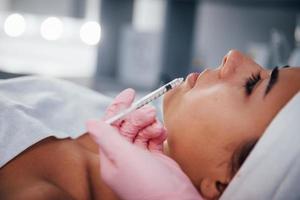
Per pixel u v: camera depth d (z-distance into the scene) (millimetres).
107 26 2078
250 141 573
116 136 495
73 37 2148
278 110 573
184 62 1949
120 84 1939
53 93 796
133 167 484
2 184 562
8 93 737
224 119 588
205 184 615
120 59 2072
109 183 497
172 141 628
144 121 527
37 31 2119
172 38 1916
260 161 541
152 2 2168
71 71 2041
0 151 592
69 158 641
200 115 605
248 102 590
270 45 1714
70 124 738
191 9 1927
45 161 612
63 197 574
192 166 621
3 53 2082
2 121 624
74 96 822
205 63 2016
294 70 611
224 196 570
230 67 631
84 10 2148
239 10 1945
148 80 1958
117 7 2090
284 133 536
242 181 552
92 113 800
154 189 489
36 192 542
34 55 2117
